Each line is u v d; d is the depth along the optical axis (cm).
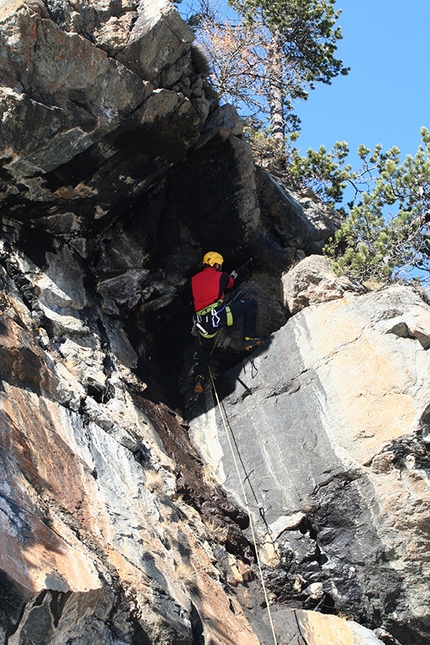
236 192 936
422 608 720
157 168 873
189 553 689
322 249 981
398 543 731
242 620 687
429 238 991
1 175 792
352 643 700
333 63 1563
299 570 755
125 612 544
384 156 1282
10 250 823
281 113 1509
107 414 746
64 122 760
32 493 570
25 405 645
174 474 778
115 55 768
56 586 478
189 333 958
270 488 805
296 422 818
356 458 761
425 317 785
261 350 886
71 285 859
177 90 815
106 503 639
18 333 707
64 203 855
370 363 789
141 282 938
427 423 744
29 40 711
